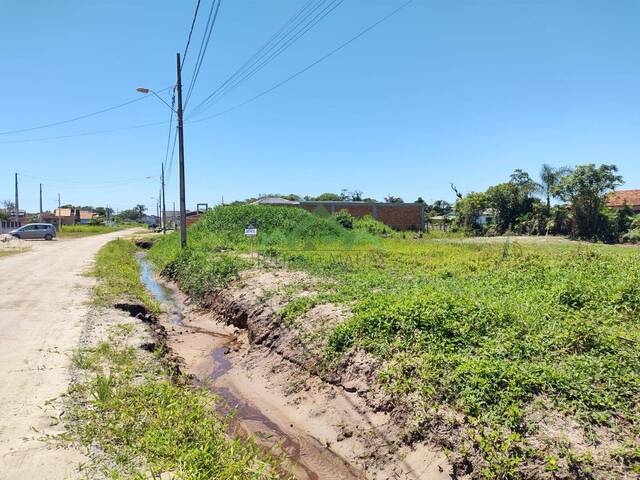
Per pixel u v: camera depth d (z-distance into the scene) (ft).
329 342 30.68
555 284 37.73
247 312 44.98
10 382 23.35
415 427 21.44
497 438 18.39
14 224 246.27
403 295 37.27
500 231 180.75
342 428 24.52
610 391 19.54
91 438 17.93
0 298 46.11
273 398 30.17
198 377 34.22
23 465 16.07
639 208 186.91
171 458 16.79
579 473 16.12
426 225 206.80
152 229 300.61
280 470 22.12
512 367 21.58
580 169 151.64
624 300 30.99
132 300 48.11
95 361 26.78
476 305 29.55
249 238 104.78
